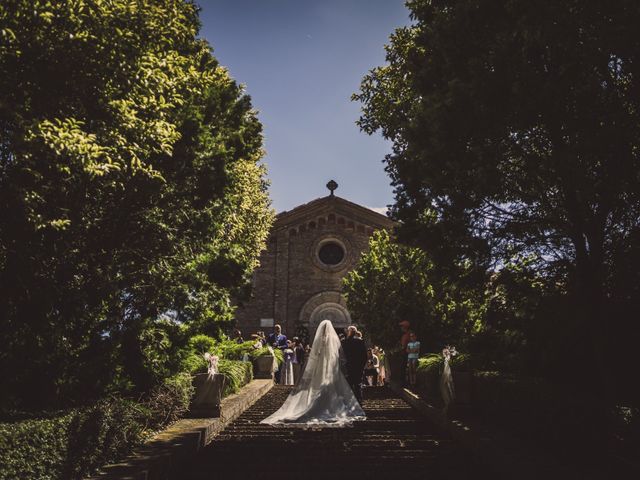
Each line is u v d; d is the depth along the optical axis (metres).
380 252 20.33
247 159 9.87
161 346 8.20
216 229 8.95
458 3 7.28
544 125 7.11
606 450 5.64
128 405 6.89
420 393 12.62
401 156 8.69
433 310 17.48
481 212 7.97
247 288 9.63
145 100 6.39
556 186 7.41
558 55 6.44
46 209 6.15
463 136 7.30
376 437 8.69
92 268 7.38
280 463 7.05
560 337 8.26
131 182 7.05
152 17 6.44
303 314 29.25
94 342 7.62
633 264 7.29
